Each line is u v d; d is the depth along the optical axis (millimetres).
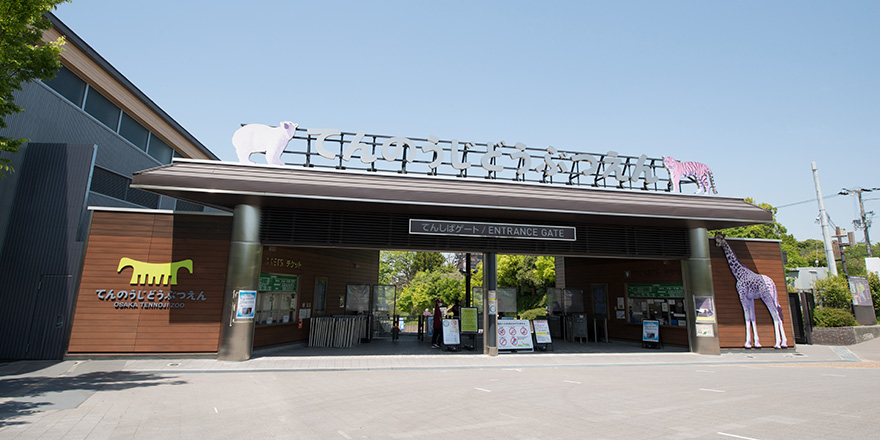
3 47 8695
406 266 52500
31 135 13258
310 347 15703
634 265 18844
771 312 16328
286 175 12500
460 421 6277
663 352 15602
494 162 14906
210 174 11867
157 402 7551
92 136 16047
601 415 6590
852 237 41469
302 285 16406
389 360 13000
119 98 17672
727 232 31578
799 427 5832
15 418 6332
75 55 15148
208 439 5469
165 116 20812
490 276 14453
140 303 12445
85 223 12586
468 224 13773
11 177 12406
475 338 17062
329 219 13445
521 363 12883
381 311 19391
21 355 11789
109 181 17109
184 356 12367
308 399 7875
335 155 13656
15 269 12102
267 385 9305
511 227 14008
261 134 13289
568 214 13688
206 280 12859
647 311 18047
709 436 5445
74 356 11883
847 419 6262
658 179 15914
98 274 12359
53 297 12102
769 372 11609
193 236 13039
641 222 14883
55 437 5500
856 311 21234
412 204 12539
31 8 8688
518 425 6031
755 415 6539
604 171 15492
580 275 22047
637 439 5332
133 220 12820
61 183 12648
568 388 8992
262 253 14281
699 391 8617
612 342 18891
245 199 12445
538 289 32469
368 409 7070
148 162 20047
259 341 14172
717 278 16297
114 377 9898
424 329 21234
